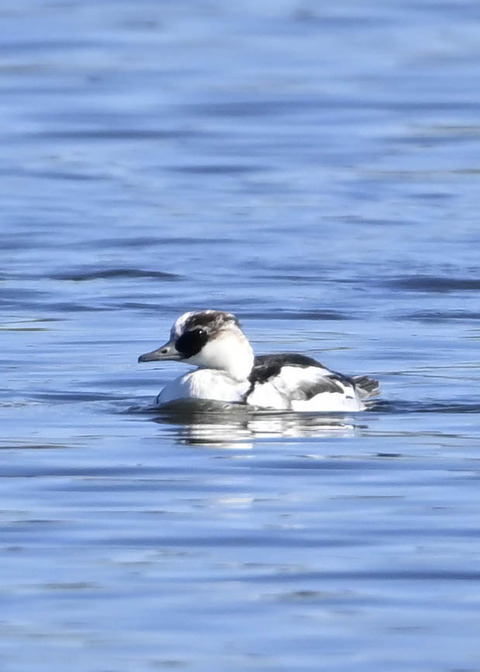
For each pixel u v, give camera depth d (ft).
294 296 71.82
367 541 39.32
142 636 33.68
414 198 93.04
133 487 43.96
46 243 82.48
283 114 116.37
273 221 87.20
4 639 33.50
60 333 64.95
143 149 106.63
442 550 38.58
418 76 126.93
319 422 51.75
